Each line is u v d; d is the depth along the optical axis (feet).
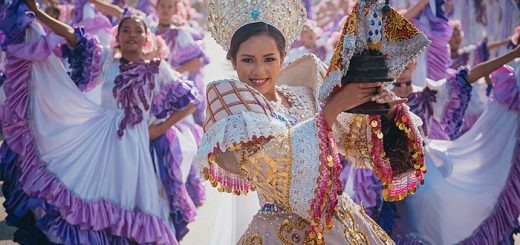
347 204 10.06
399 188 9.88
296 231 9.51
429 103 17.65
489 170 18.06
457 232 17.61
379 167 9.77
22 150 17.61
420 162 9.55
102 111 18.37
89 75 18.33
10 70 17.80
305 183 8.84
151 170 18.44
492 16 39.68
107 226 17.62
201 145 8.98
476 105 22.57
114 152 18.07
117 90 18.35
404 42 9.05
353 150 10.14
